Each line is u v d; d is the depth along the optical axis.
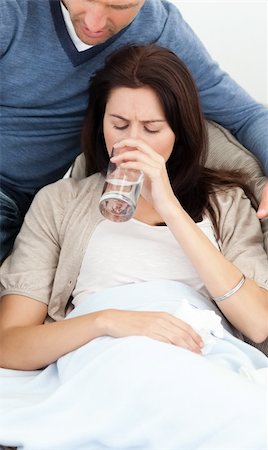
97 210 1.69
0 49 1.76
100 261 1.64
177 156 1.73
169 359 1.30
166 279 1.63
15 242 1.75
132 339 1.36
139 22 1.81
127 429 1.29
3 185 1.92
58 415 1.33
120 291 1.59
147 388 1.28
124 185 1.48
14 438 1.32
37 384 1.48
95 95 1.70
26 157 1.91
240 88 2.00
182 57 1.88
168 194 1.56
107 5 1.57
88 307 1.58
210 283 1.55
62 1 1.71
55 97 1.84
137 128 1.60
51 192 1.75
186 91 1.62
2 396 1.44
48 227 1.71
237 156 1.92
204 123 1.72
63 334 1.48
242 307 1.55
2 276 1.67
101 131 1.77
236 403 1.23
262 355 1.54
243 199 1.80
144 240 1.66
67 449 1.31
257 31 2.41
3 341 1.55
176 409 1.25
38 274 1.66
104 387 1.32
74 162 1.92
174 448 1.25
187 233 1.56
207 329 1.45
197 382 1.26
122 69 1.59
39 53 1.78
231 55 2.45
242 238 1.70
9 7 1.72
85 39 1.66
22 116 1.86
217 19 2.40
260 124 1.95
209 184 1.77
